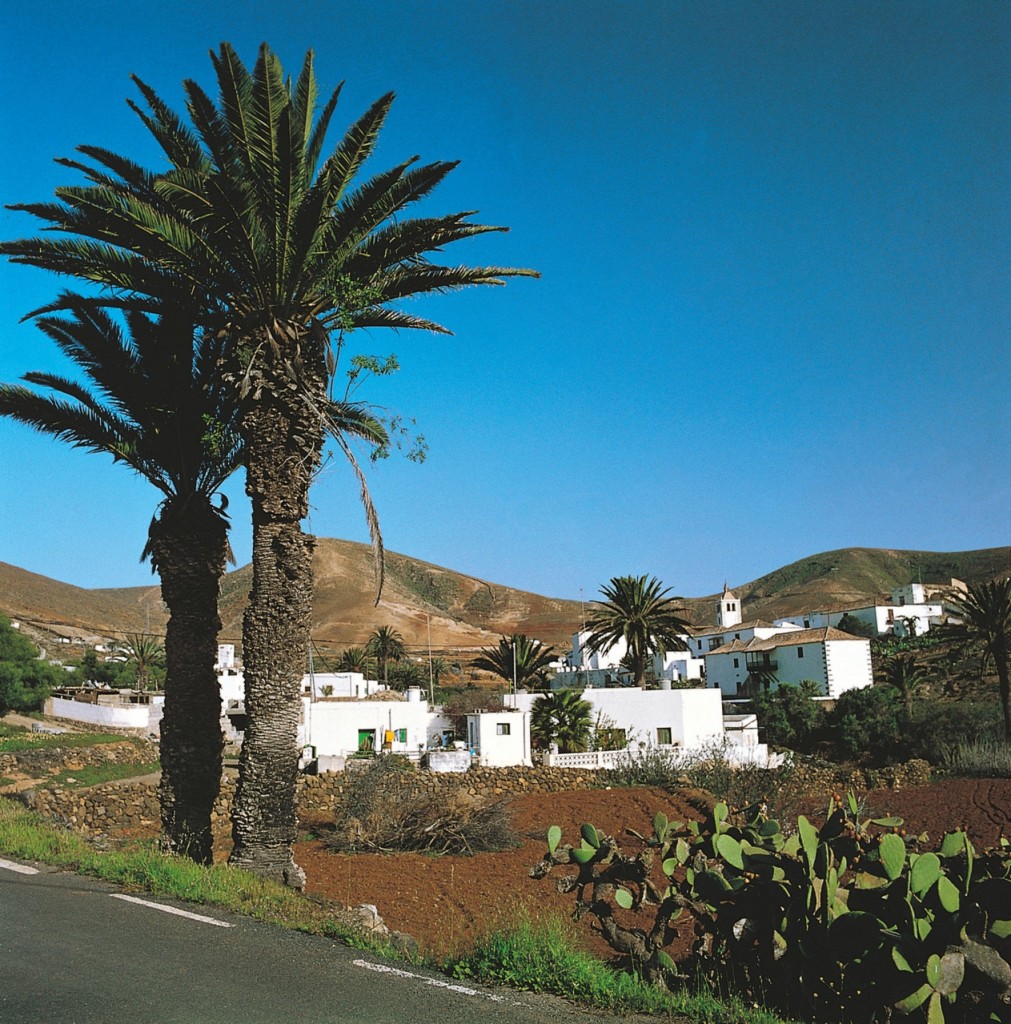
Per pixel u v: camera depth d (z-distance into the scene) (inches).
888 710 2206.0
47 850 473.4
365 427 719.1
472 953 305.0
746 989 294.0
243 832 560.7
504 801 1272.1
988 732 2021.4
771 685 2817.4
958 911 259.8
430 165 599.8
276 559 587.5
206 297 629.6
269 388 587.8
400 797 1211.9
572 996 266.8
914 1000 247.8
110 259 596.4
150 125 616.4
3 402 643.5
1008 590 2027.6
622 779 1765.5
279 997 244.1
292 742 577.9
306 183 588.7
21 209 572.4
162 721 639.1
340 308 611.2
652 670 3206.2
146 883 400.5
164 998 238.4
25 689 2326.5
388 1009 238.7
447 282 636.7
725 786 1686.8
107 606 6392.7
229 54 557.9
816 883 286.4
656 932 334.3
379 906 756.0
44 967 263.3
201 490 674.8
